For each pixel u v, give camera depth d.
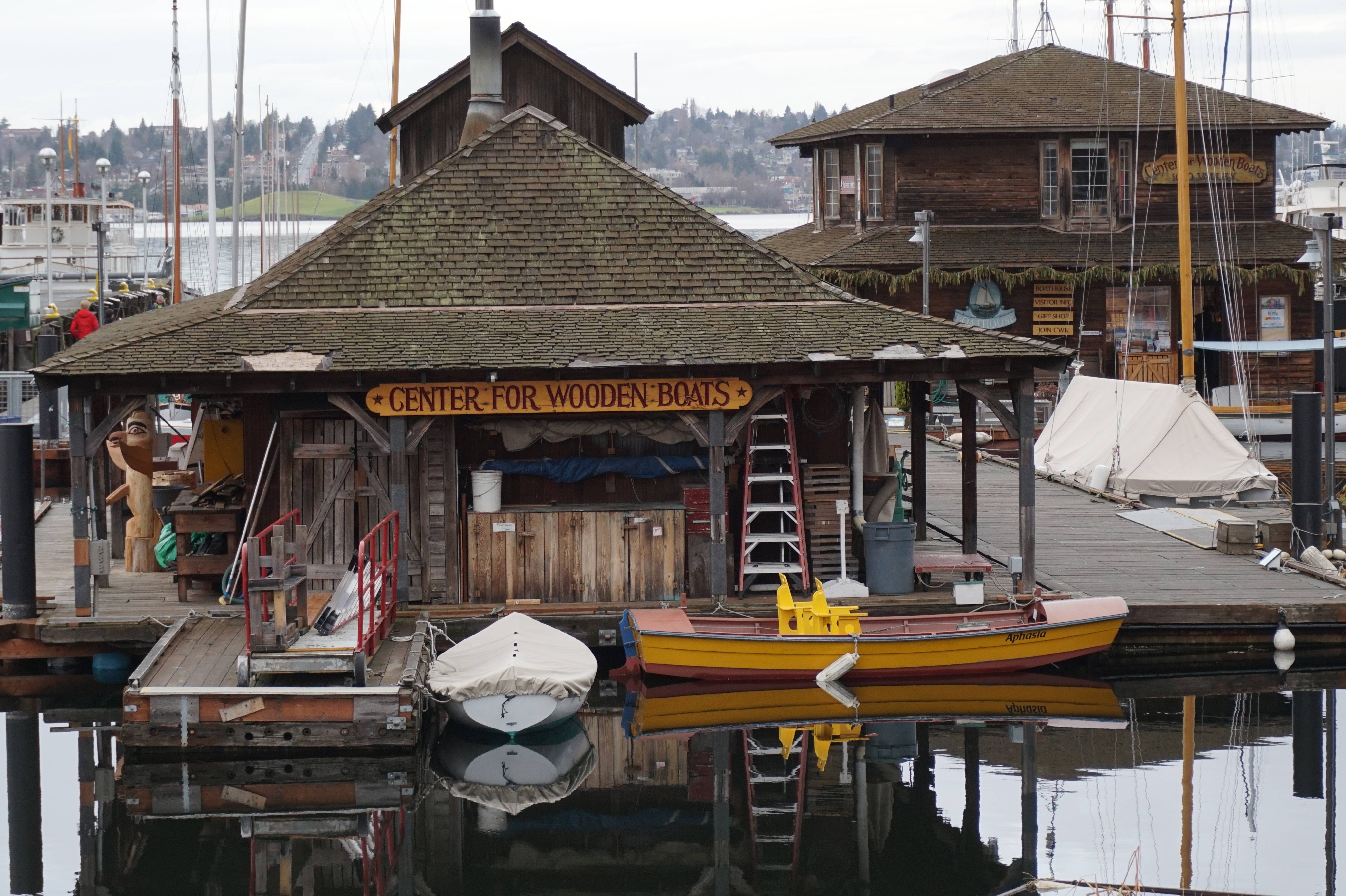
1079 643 23.58
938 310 46.88
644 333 24.58
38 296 57.31
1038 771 19.66
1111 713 22.27
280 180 135.62
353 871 16.66
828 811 18.28
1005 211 48.12
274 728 20.06
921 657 23.03
